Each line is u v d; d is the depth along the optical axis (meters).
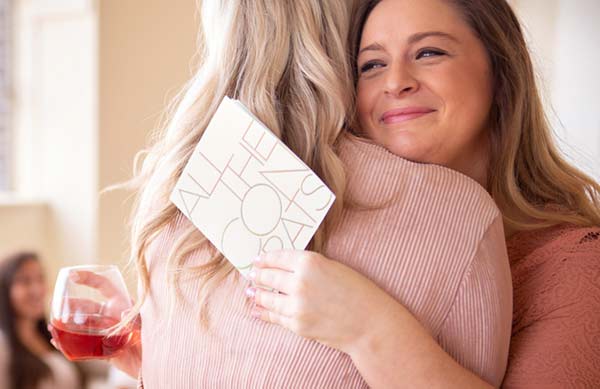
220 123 1.07
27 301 3.04
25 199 4.12
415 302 1.01
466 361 1.03
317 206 1.02
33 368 3.01
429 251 1.02
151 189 1.19
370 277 1.02
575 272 1.16
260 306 1.04
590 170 1.62
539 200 1.38
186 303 1.11
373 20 1.21
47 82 4.26
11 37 4.32
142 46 4.04
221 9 1.16
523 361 1.12
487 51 1.27
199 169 1.08
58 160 4.25
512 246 1.29
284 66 1.10
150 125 4.14
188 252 1.11
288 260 1.00
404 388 0.98
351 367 1.01
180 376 1.11
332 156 1.05
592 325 1.10
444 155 1.20
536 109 1.36
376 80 1.20
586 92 5.06
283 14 1.10
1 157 4.35
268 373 1.02
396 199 1.03
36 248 4.21
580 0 5.07
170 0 4.14
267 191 1.05
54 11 4.11
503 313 1.04
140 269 1.19
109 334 1.27
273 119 1.08
